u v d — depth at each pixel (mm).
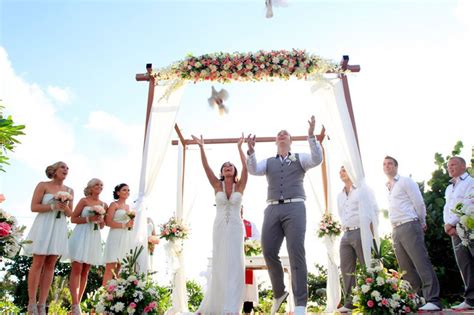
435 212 6910
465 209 3574
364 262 5004
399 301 4039
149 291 4324
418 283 4727
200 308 4738
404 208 4730
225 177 4945
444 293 6762
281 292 4336
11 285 3709
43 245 4414
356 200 5277
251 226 7379
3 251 3451
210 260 6469
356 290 4285
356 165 4988
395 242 4840
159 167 5223
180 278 6711
